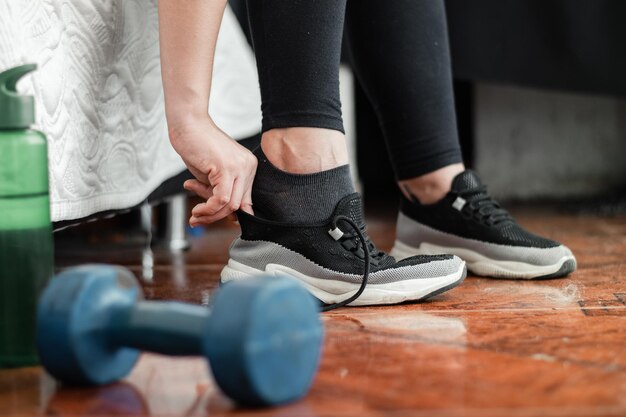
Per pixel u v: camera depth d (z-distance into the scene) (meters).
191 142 0.98
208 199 1.01
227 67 1.58
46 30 0.95
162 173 1.41
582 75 2.21
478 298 1.09
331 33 0.99
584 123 2.88
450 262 1.09
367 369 0.70
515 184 2.89
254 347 0.57
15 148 0.67
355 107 3.31
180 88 0.98
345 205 1.02
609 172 2.89
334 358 0.75
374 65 1.26
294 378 0.60
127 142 1.23
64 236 2.03
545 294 1.12
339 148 1.03
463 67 2.14
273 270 1.03
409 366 0.71
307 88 1.00
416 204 1.34
